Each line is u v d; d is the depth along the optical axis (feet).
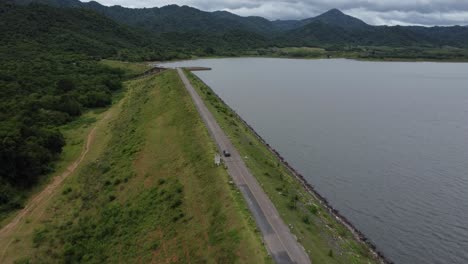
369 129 321.93
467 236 156.76
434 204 184.65
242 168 179.52
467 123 344.49
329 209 172.55
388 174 222.07
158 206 167.02
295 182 194.08
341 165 236.02
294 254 114.73
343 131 314.55
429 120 355.15
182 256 129.59
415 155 255.91
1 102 367.04
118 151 254.68
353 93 508.12
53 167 245.45
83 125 342.23
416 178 216.54
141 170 212.23
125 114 360.48
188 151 211.41
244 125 313.94
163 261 131.75
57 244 160.76
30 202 203.51
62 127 332.80
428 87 572.10
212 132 238.48
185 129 253.65
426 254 144.15
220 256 119.44
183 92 376.68
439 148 270.87
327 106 416.87
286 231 126.72
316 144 278.67
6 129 249.34
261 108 401.70
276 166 210.79
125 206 178.19
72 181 225.97
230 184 159.74
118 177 211.61
